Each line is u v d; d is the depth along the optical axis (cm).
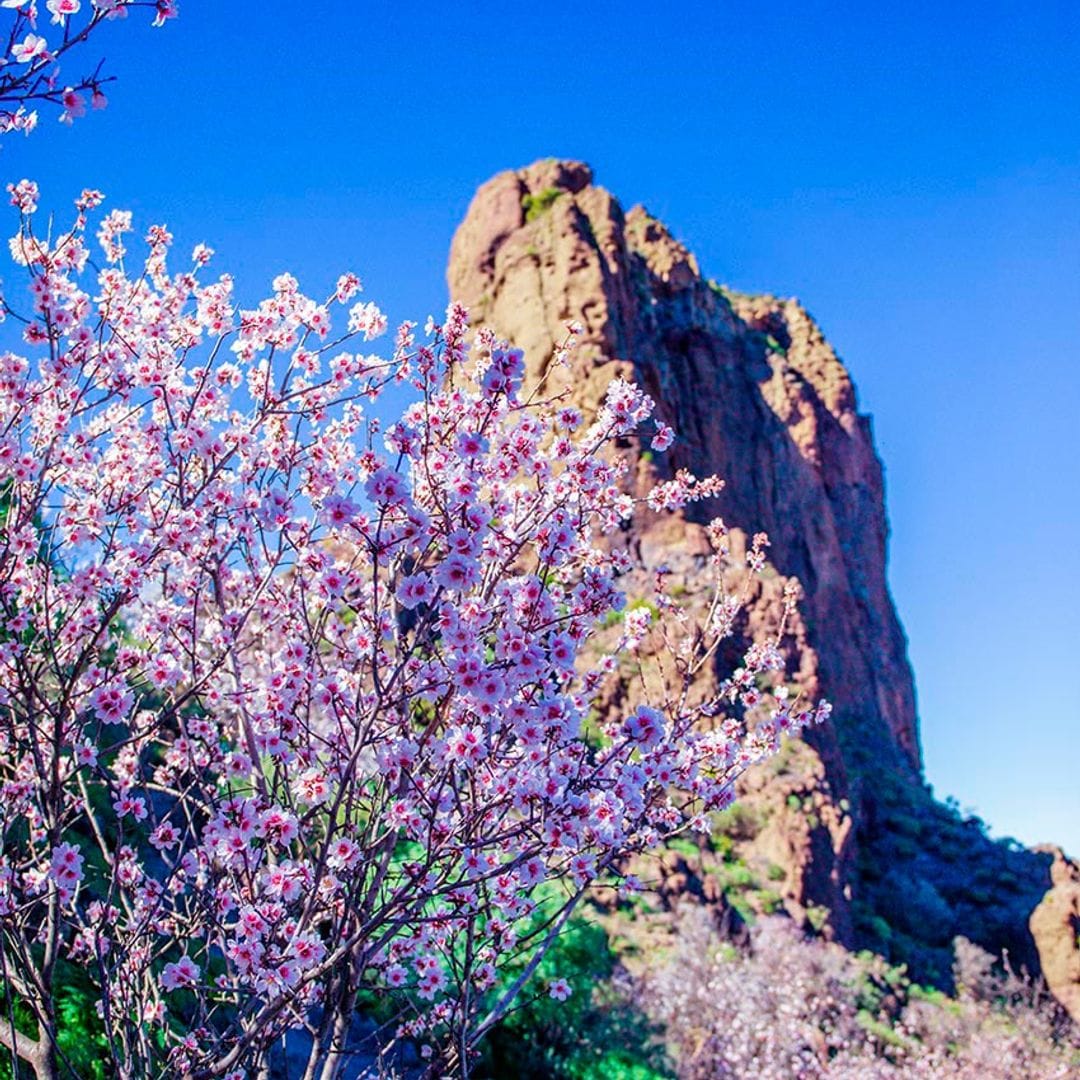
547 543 438
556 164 6078
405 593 377
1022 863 4647
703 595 2908
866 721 7094
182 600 581
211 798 462
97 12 329
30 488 484
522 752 413
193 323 545
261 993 411
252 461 526
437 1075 472
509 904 475
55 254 479
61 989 683
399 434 404
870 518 8712
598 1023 1478
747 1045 1881
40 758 439
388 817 417
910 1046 2364
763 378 8375
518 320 4903
